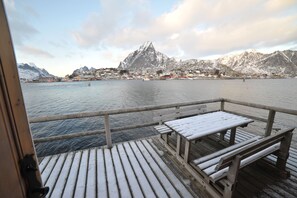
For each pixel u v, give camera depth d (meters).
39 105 20.27
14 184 0.57
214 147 3.07
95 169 2.46
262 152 2.00
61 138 2.87
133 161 2.66
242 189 1.93
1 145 0.52
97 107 18.72
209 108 16.95
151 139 3.54
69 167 2.52
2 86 0.55
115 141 8.68
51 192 1.97
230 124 2.47
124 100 23.98
